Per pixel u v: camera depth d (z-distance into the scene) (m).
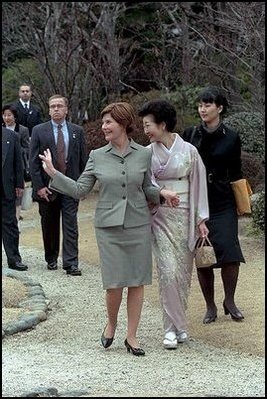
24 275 9.41
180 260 6.90
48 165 6.62
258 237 11.30
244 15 12.18
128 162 6.62
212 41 13.82
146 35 19.08
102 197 6.63
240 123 14.06
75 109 17.08
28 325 7.44
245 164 13.43
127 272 6.62
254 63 12.26
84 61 17.28
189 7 16.42
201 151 7.28
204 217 6.91
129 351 6.70
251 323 7.34
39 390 5.35
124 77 19.14
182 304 6.92
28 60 19.42
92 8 18.12
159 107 6.85
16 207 10.33
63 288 9.11
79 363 6.41
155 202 6.73
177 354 6.66
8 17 17.27
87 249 11.29
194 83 17.17
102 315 7.97
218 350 6.75
